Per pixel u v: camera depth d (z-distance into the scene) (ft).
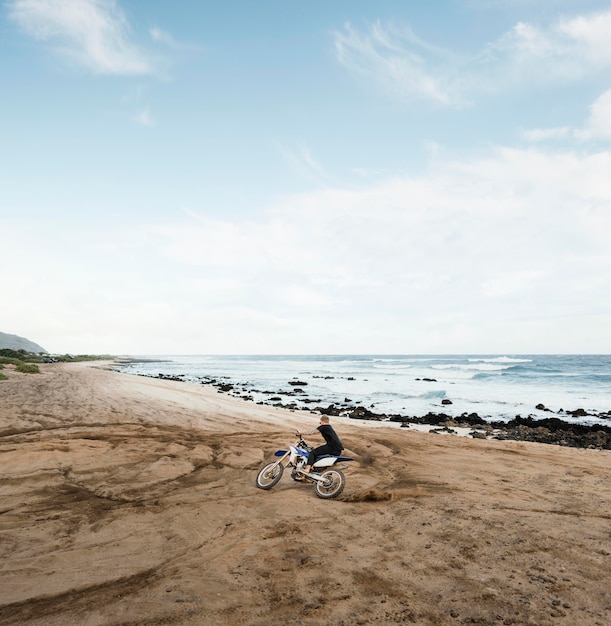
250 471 32.91
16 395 66.80
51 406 58.23
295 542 19.69
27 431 43.50
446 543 19.44
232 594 15.19
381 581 16.06
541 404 86.38
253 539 20.07
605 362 307.99
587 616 13.79
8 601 14.94
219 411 62.39
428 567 17.12
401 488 28.84
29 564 17.69
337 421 63.26
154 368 275.18
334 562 17.63
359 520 22.57
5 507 24.54
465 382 148.05
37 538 20.31
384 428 54.95
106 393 75.41
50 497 26.32
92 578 16.53
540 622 13.46
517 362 331.57
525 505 24.97
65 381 93.76
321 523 22.13
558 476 31.89
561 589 15.42
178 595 15.15
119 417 52.95
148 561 17.94
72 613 14.12
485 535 20.33
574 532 20.71
